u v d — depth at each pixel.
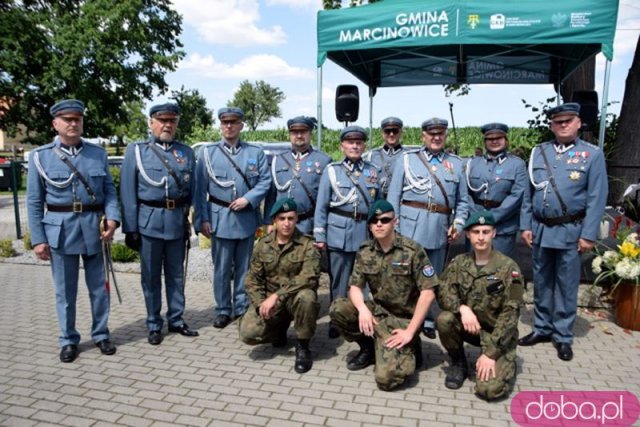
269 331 4.00
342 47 5.67
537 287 4.29
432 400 3.36
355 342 4.13
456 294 3.55
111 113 22.67
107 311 4.20
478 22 5.17
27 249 8.27
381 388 3.50
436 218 4.32
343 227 4.35
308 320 3.76
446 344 3.58
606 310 5.05
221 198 4.57
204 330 4.66
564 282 4.08
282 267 3.97
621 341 4.36
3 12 20.02
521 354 4.11
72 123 3.84
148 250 4.26
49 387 3.53
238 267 4.84
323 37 5.74
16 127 22.92
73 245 3.93
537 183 4.17
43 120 22.19
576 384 3.59
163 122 4.21
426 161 4.39
